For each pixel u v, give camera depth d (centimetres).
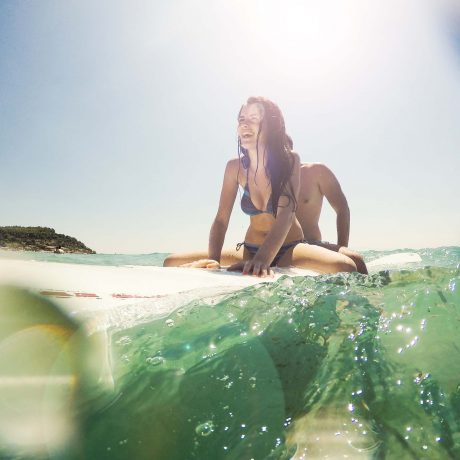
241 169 185
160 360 59
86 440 43
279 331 67
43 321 54
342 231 214
